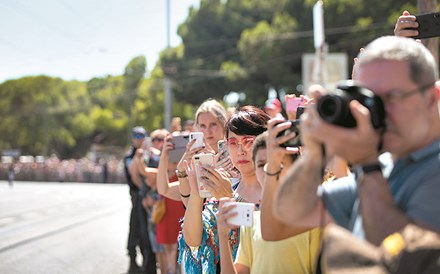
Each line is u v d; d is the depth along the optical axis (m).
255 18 40.09
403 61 1.63
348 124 1.57
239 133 3.19
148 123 59.28
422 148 1.68
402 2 27.94
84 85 79.88
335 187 1.83
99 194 25.09
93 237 10.77
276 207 1.75
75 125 73.50
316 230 2.45
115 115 71.56
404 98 1.61
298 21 33.72
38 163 42.94
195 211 3.17
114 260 8.26
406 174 1.69
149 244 7.01
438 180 1.59
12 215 15.45
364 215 1.61
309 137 1.64
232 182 3.71
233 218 2.48
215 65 39.41
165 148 4.43
